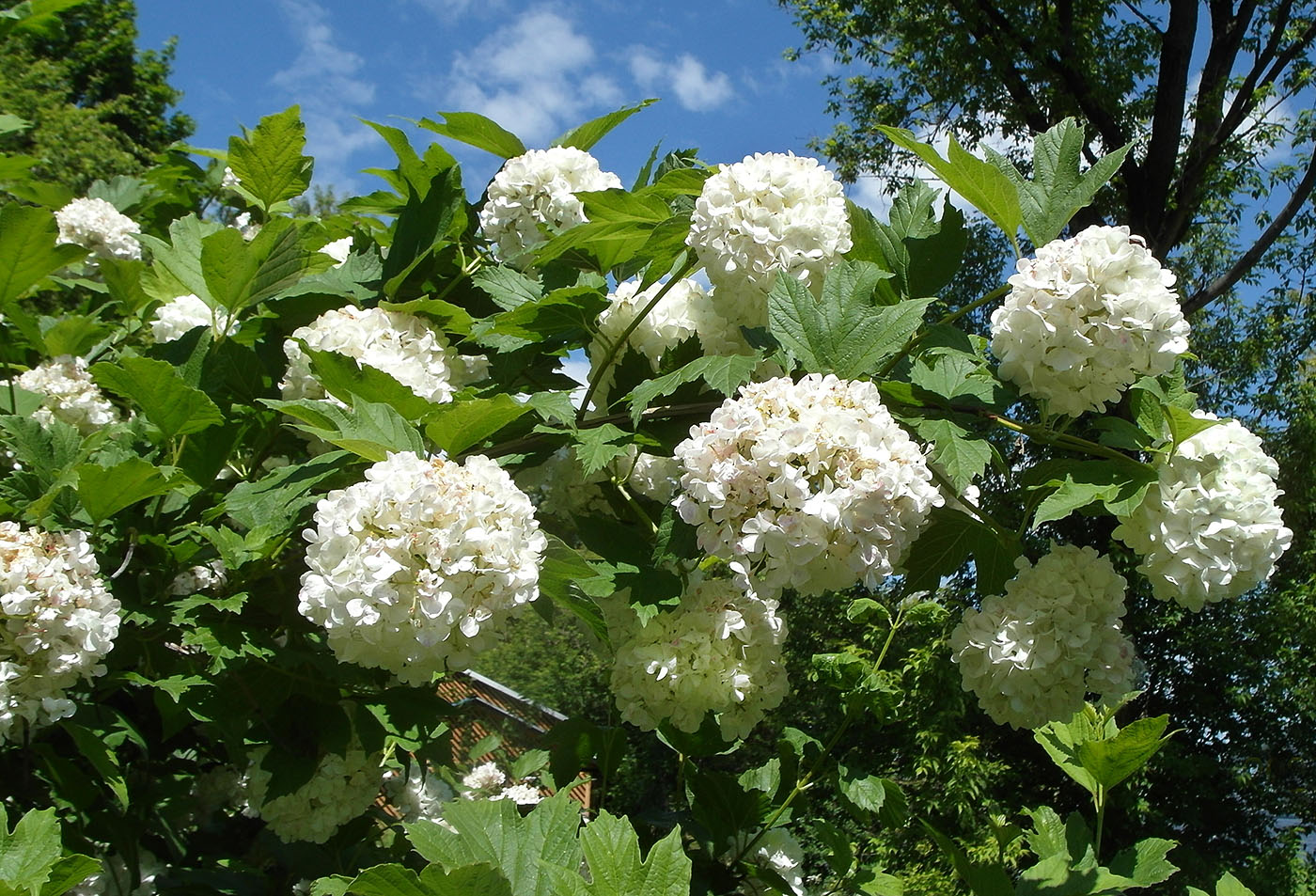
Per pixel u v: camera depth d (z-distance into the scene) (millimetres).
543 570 531
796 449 479
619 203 631
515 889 479
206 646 569
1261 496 541
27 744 586
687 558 598
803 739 716
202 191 947
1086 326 526
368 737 605
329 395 614
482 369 688
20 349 814
